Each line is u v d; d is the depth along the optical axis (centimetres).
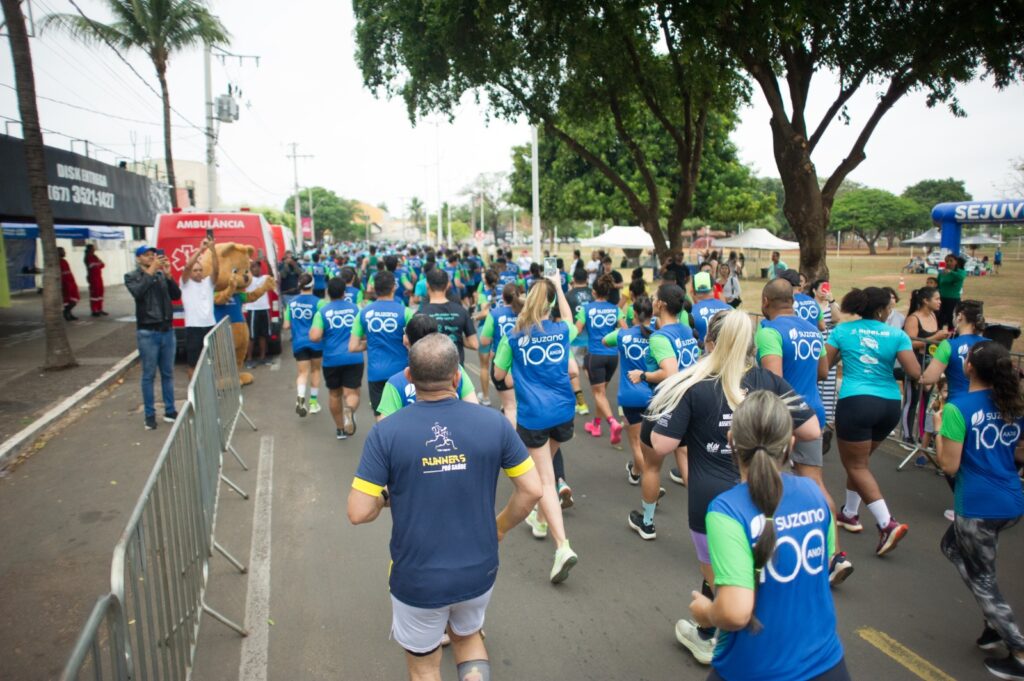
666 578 474
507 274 1527
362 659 383
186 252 1260
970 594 449
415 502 268
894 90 1041
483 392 927
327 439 808
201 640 403
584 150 1454
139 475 675
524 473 288
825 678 216
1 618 425
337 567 492
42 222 1134
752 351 360
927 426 681
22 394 977
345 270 1053
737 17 928
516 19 1209
